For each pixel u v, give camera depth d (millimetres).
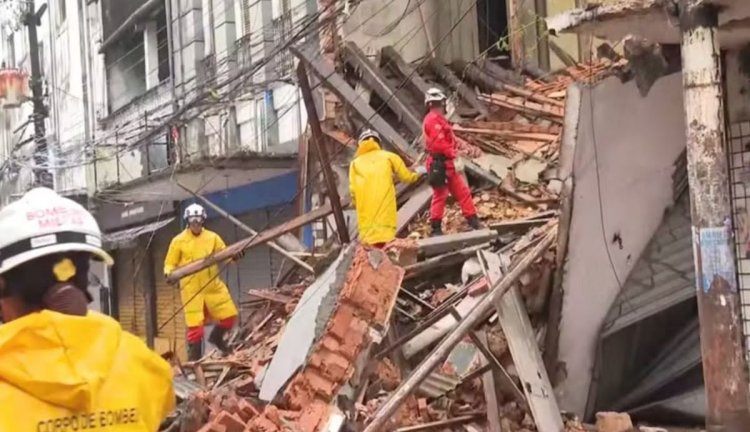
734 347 5258
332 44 12625
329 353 5770
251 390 7047
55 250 2166
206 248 9992
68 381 2051
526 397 6012
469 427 6332
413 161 10906
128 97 20203
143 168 16766
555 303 6828
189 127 15445
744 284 6773
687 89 5438
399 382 6805
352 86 12477
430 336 7008
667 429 6461
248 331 10320
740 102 6789
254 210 15508
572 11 6246
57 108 23828
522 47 13641
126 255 20859
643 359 7152
